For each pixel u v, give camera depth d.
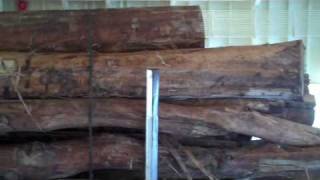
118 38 2.36
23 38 2.40
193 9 2.39
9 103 2.21
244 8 6.65
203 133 2.21
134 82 2.20
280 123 2.18
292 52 2.17
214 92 2.21
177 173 2.20
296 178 2.26
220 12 6.68
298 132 2.20
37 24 2.41
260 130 2.17
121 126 2.23
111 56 2.25
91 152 2.16
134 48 2.38
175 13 2.38
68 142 2.24
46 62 2.25
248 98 2.26
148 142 1.90
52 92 2.23
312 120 2.31
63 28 2.39
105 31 2.37
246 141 2.33
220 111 2.15
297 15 6.61
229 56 2.21
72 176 2.29
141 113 2.15
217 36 6.74
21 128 2.22
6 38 2.41
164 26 2.36
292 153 2.19
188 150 2.20
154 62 2.22
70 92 2.23
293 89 2.19
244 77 2.19
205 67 2.19
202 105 2.25
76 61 2.24
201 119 2.14
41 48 2.38
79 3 6.69
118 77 2.21
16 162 2.17
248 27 6.68
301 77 2.18
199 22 2.36
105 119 2.19
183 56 2.22
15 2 6.38
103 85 2.21
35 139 2.35
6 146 2.24
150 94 1.88
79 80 2.22
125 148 2.18
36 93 2.23
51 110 2.18
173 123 2.16
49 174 2.19
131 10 2.41
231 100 2.26
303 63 2.20
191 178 2.14
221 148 2.27
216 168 2.18
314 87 6.71
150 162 1.91
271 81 2.18
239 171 2.20
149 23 2.37
